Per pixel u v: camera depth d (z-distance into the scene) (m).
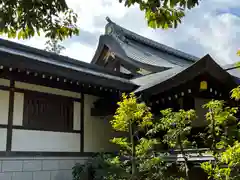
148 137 6.62
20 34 3.99
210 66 7.28
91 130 8.35
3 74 6.67
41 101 7.40
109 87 7.98
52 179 7.27
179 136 5.34
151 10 4.13
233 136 4.87
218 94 7.81
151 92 7.71
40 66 6.66
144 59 12.26
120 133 8.96
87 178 7.21
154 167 5.85
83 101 8.30
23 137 6.93
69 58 8.28
